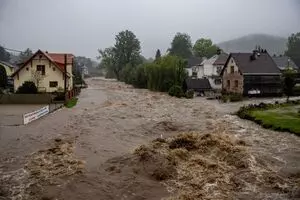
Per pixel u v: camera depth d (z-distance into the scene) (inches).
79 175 597.9
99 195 521.3
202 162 657.0
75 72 3196.4
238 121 1172.5
